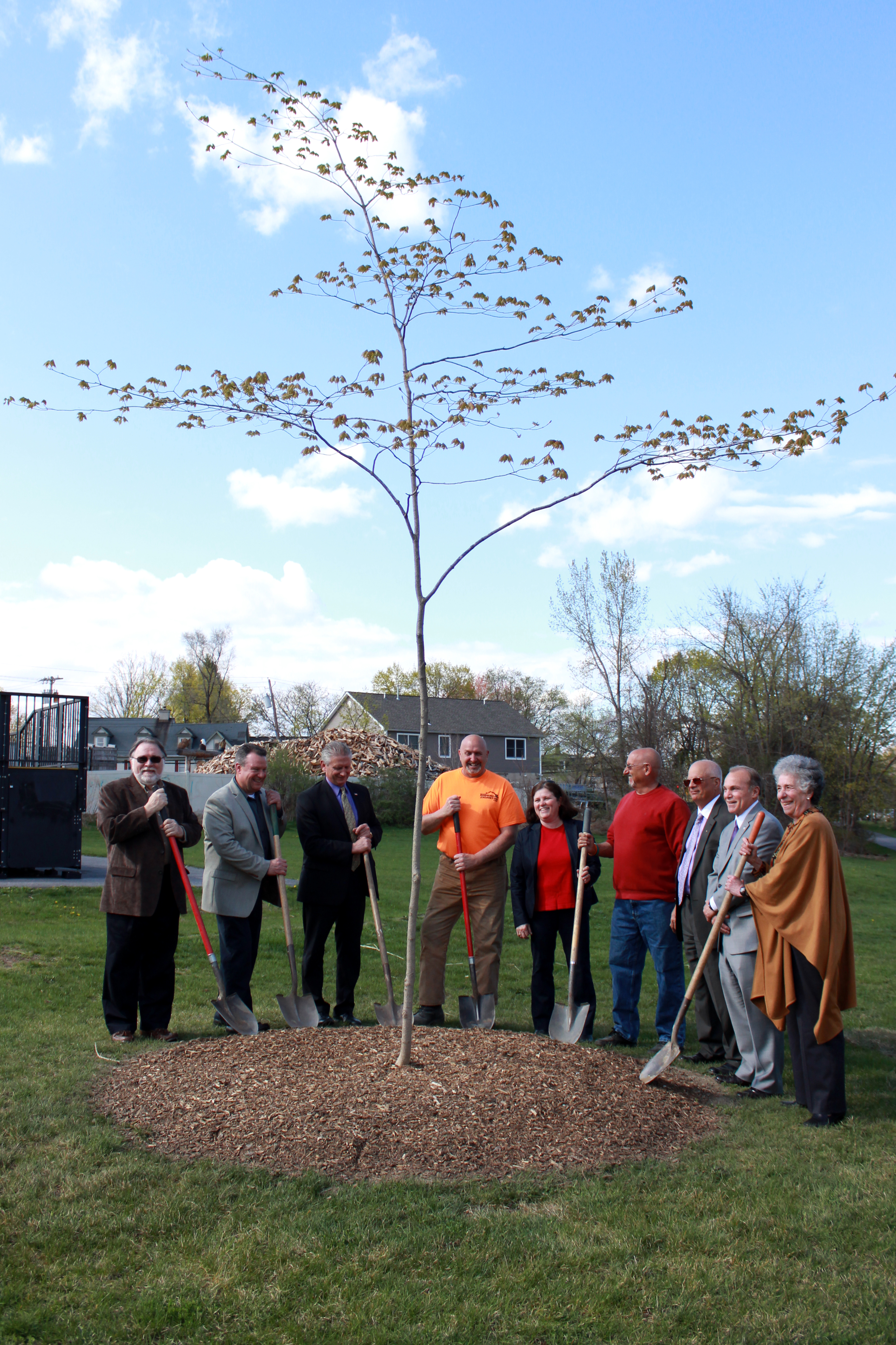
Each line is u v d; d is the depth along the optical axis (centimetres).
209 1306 285
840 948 485
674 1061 554
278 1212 345
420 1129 414
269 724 7594
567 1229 340
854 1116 486
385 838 2744
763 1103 508
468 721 5550
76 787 1443
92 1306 285
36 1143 405
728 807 571
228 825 613
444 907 659
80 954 844
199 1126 418
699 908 619
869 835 3388
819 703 3212
